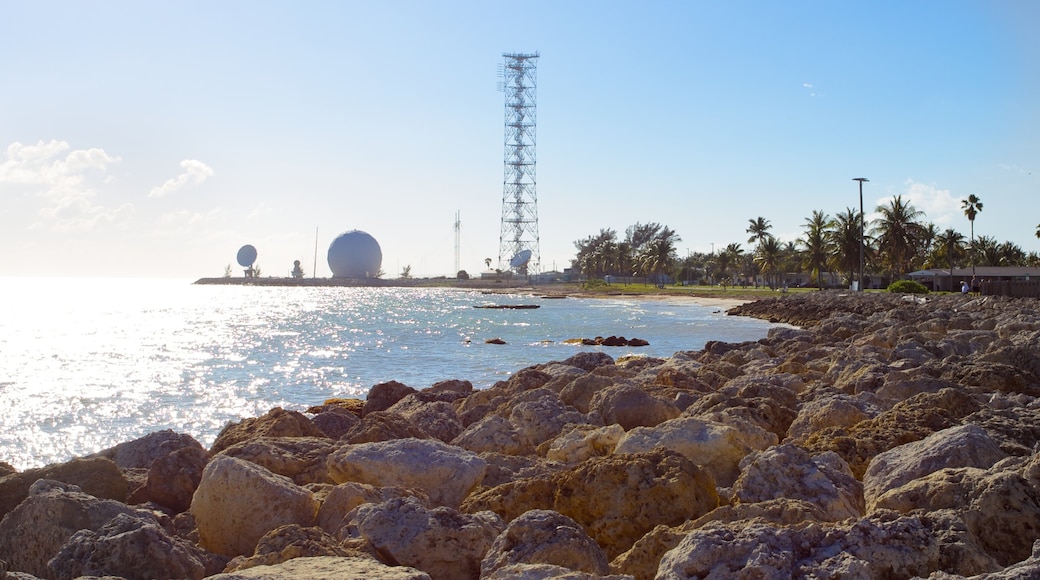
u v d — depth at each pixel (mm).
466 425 14586
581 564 6031
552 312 82062
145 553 6383
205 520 7840
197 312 95000
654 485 7508
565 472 8125
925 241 116938
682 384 16062
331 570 5266
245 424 12156
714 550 5262
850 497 7887
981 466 7664
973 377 14992
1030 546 6199
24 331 60531
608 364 22344
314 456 9898
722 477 9359
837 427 10555
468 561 6629
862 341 25578
